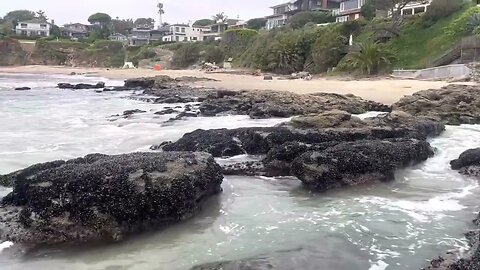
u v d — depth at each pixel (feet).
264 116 72.95
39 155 48.55
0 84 169.27
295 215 31.19
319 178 36.04
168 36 456.86
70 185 27.45
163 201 28.40
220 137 47.96
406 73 151.74
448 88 74.33
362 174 37.32
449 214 31.19
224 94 96.99
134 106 96.84
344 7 260.21
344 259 24.21
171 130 63.98
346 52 191.01
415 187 37.70
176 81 159.02
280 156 40.93
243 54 275.18
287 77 186.29
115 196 27.37
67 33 472.85
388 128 49.55
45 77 229.25
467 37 141.38
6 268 23.59
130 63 341.62
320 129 47.98
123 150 51.39
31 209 27.04
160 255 25.03
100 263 24.20
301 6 335.06
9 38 365.81
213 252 25.25
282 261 23.88
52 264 24.07
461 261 22.67
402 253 24.93
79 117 79.41
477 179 39.09
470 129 60.49
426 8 186.19
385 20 197.57
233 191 36.65
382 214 31.22
